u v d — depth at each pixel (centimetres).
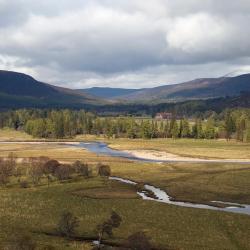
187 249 7312
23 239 7250
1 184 13275
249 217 9425
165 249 7306
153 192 12400
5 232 8012
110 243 7525
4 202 10531
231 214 9656
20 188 12688
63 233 7981
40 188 12631
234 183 13412
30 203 10469
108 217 9262
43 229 8350
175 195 11956
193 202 11188
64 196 11381
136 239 6669
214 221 9069
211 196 11800
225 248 7406
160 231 8319
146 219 9162
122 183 13688
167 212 9781
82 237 7869
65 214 8206
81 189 12519
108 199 11181
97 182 13638
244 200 11362
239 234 8225
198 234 8188
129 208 10144
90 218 9188
